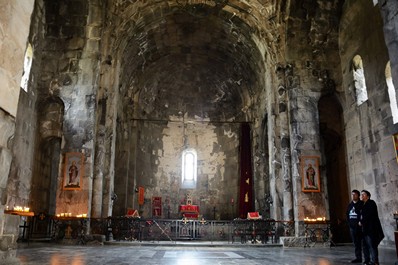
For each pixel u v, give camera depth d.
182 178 29.73
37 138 20.27
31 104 18.80
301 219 18.58
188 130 30.61
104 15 20.27
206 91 30.58
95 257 10.53
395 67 8.48
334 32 21.36
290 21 21.27
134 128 26.98
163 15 22.55
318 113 20.47
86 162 18.20
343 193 21.09
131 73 25.77
